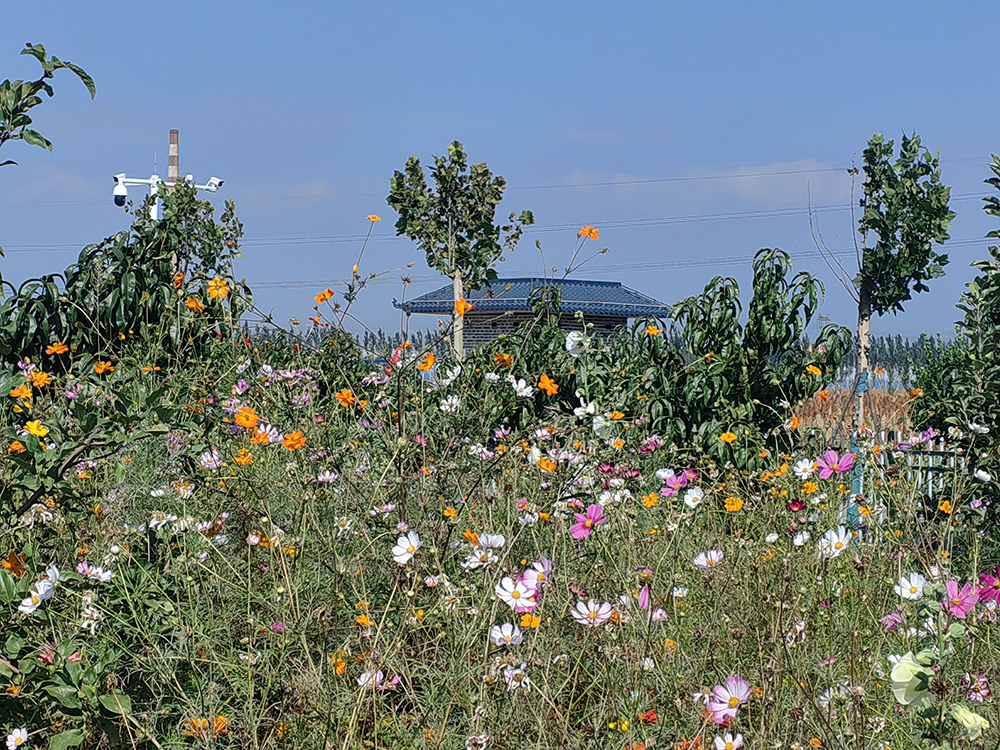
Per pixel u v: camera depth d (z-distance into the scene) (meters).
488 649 2.69
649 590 3.03
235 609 3.27
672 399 6.34
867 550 3.53
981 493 4.92
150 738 2.44
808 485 4.50
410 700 2.75
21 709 2.45
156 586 3.09
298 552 3.26
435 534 3.44
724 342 6.45
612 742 2.52
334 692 2.65
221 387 5.72
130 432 2.79
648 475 5.34
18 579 2.76
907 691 2.19
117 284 6.91
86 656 2.74
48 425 3.32
